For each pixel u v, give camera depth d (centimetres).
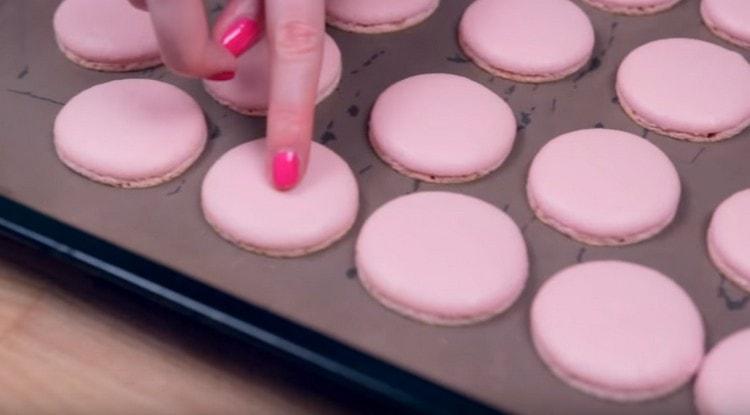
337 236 43
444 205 43
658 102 45
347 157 45
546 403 39
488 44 47
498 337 41
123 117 44
